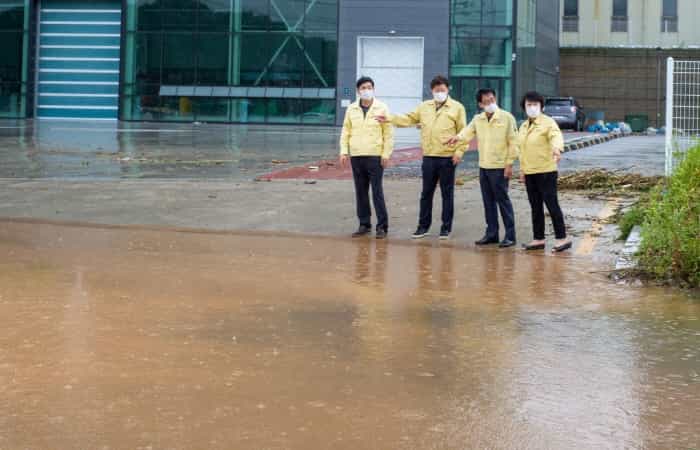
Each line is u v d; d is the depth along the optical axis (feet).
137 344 20.95
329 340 21.68
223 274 30.45
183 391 17.58
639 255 32.27
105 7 165.48
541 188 36.63
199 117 157.89
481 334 22.63
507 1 153.38
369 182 40.86
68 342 21.01
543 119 36.52
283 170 63.98
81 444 14.87
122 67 159.53
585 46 201.77
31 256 33.35
